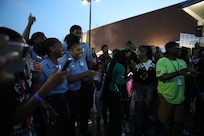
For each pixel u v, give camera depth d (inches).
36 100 47.5
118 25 1122.0
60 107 120.9
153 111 202.4
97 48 1244.5
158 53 231.9
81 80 153.1
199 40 398.9
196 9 390.6
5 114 43.3
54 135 116.3
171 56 158.1
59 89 121.0
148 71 186.5
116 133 168.6
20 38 49.4
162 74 153.6
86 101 172.4
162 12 903.7
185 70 149.3
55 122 111.7
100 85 192.7
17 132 64.1
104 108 197.0
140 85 189.6
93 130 208.1
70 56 151.5
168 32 885.2
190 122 218.8
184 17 828.6
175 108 157.9
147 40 969.5
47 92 48.4
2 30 47.8
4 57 24.6
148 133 192.9
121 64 165.5
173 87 153.6
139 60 193.6
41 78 115.9
